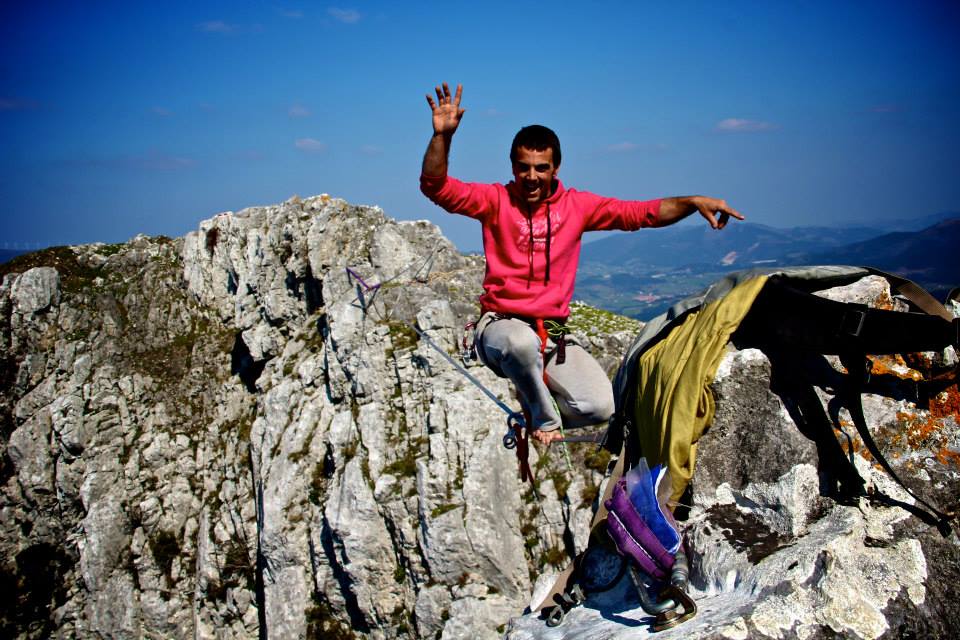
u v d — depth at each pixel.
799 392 5.66
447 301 29.47
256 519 34.81
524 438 5.34
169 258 45.19
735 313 5.33
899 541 4.91
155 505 38.19
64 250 45.81
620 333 26.50
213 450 38.91
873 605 4.57
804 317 5.48
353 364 29.53
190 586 36.72
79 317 42.56
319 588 28.34
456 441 26.45
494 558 25.09
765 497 5.38
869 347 5.15
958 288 5.96
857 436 5.54
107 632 36.69
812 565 4.70
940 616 4.68
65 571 39.16
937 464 5.46
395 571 26.53
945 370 5.77
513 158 4.87
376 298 30.69
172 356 41.84
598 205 5.08
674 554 4.76
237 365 40.16
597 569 5.70
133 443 40.09
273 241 36.97
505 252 5.04
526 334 4.89
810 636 4.39
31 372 41.53
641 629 4.78
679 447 5.10
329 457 29.17
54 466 40.22
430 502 25.80
